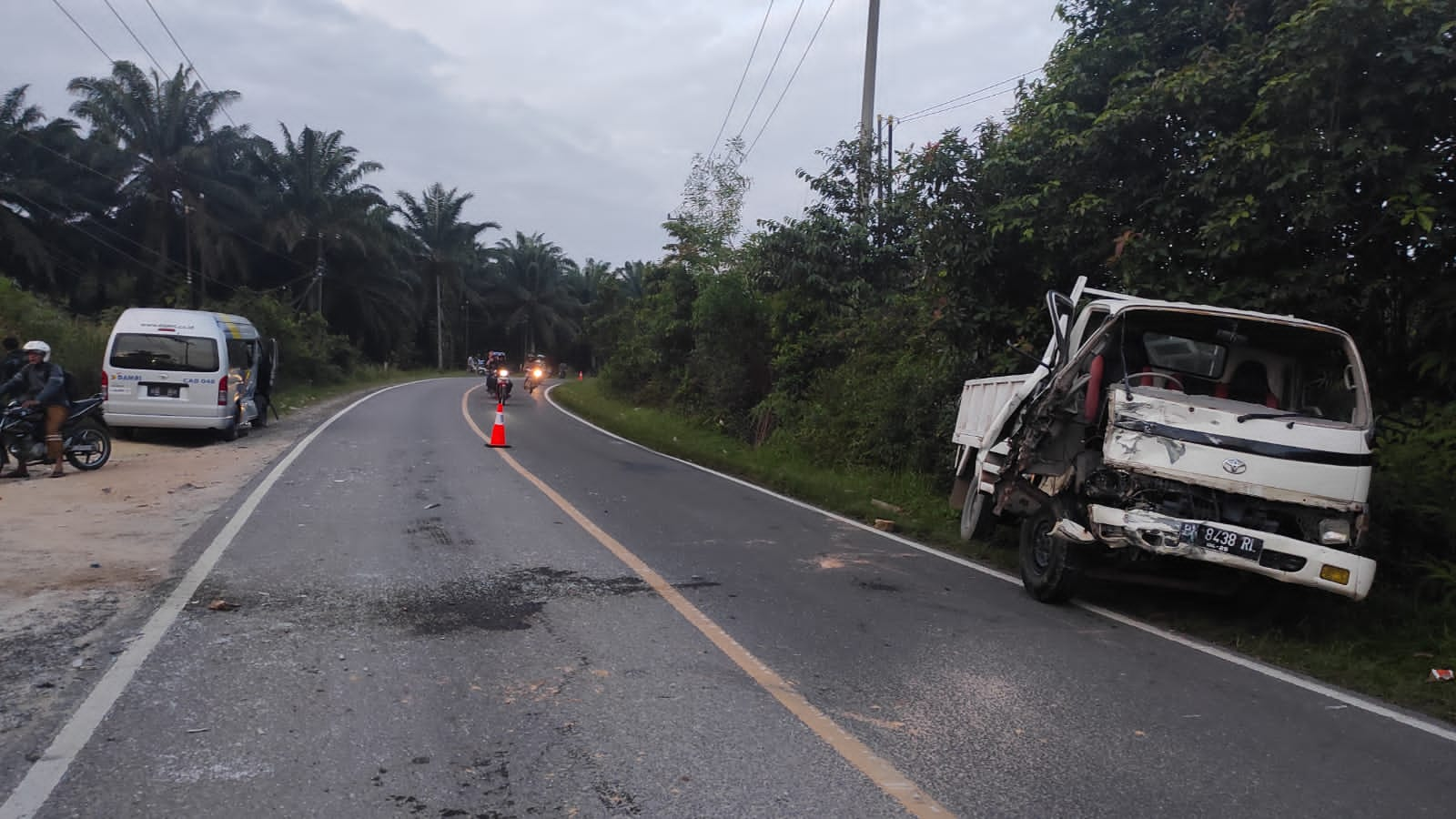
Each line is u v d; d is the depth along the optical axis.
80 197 41.44
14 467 12.19
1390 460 7.96
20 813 3.39
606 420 24.77
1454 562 7.17
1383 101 7.52
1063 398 7.30
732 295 21.97
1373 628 6.60
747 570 7.82
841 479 14.35
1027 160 10.38
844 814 3.57
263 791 3.62
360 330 57.91
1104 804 3.74
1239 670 5.68
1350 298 8.28
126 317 15.29
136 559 7.29
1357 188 7.99
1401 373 8.45
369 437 17.88
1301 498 6.13
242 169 48.34
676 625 6.04
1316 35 7.51
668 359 28.58
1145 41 10.05
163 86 42.56
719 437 21.42
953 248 11.00
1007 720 4.64
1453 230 7.51
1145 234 9.25
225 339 15.97
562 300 83.06
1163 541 6.09
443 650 5.36
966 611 6.82
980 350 11.82
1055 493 7.14
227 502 9.98
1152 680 5.38
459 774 3.82
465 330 83.12
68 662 4.94
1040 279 10.84
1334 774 4.16
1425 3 7.03
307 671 4.94
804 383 19.25
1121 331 7.15
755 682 5.04
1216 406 6.49
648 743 4.19
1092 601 7.36
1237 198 8.31
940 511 11.55
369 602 6.29
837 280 19.36
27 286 39.78
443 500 10.75
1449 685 5.50
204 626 5.64
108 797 3.53
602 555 8.09
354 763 3.88
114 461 13.14
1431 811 3.81
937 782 3.90
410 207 68.25
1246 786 3.98
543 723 4.36
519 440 18.69
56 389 11.55
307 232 49.44
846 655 5.58
